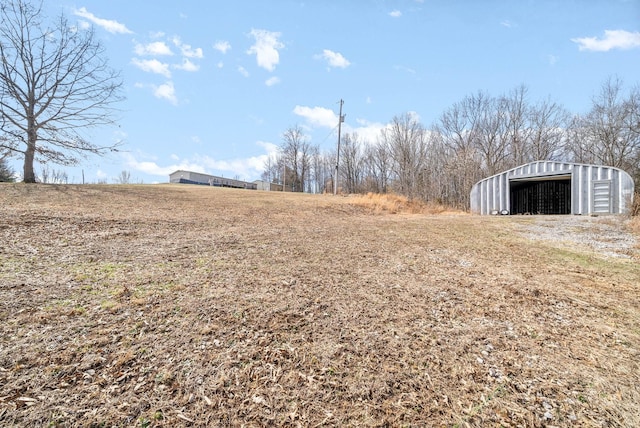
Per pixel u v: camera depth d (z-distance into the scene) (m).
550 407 1.78
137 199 10.77
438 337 2.52
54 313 2.59
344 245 5.79
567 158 26.56
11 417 1.54
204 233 6.41
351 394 1.84
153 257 4.39
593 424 1.66
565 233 7.84
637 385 1.99
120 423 1.56
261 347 2.27
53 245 4.73
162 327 2.46
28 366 1.92
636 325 2.82
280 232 7.03
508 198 15.21
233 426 1.58
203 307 2.84
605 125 23.94
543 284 3.91
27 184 11.73
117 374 1.90
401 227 8.45
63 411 1.60
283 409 1.71
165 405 1.69
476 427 1.62
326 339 2.42
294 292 3.32
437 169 30.72
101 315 2.60
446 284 3.80
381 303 3.15
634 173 21.95
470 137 30.08
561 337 2.58
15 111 12.74
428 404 1.78
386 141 35.34
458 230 8.08
